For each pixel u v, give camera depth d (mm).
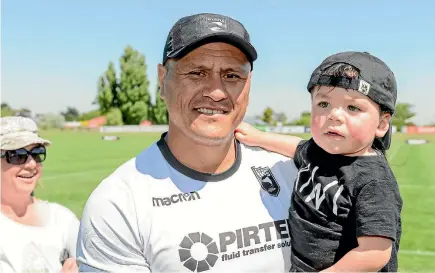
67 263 4098
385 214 2447
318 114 2693
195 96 2463
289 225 2723
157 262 2412
